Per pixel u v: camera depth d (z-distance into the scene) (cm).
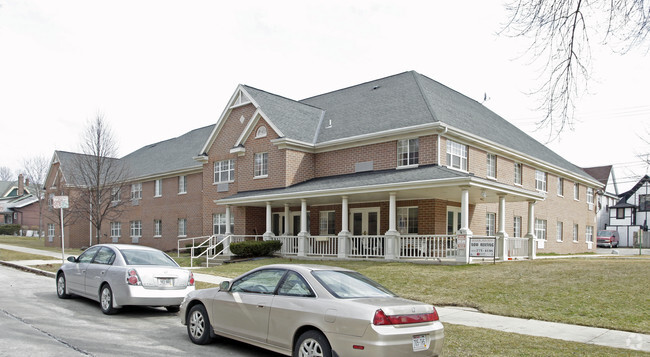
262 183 2647
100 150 3238
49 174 4469
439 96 2645
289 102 2902
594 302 1174
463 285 1421
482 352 786
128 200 3631
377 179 2095
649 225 5725
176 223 3581
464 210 1781
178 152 3906
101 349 776
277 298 730
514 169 2831
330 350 645
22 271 2064
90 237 3959
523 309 1158
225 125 2956
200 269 2056
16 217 7231
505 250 2000
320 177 2609
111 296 1081
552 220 3297
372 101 2712
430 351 656
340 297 675
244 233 2720
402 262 1902
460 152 2319
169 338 886
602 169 6266
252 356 782
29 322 970
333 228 2541
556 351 797
